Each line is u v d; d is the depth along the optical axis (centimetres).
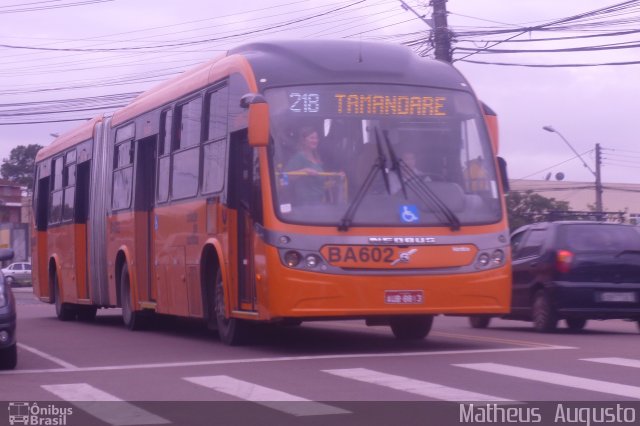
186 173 1520
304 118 1245
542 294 1662
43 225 2470
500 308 1259
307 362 1202
